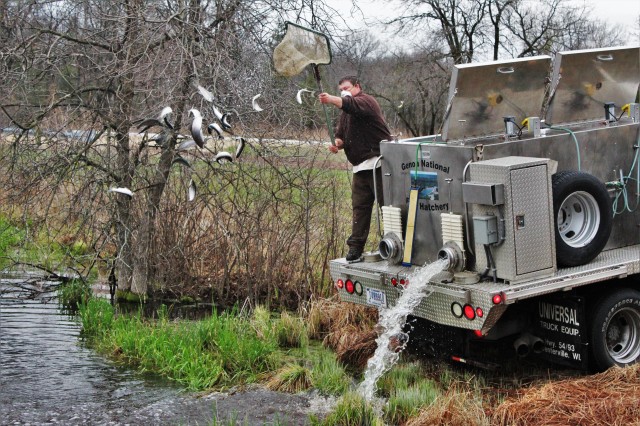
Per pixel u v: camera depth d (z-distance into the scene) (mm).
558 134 7117
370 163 7699
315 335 8781
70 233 11734
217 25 9836
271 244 10297
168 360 7797
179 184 10812
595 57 7539
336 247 10586
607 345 7012
